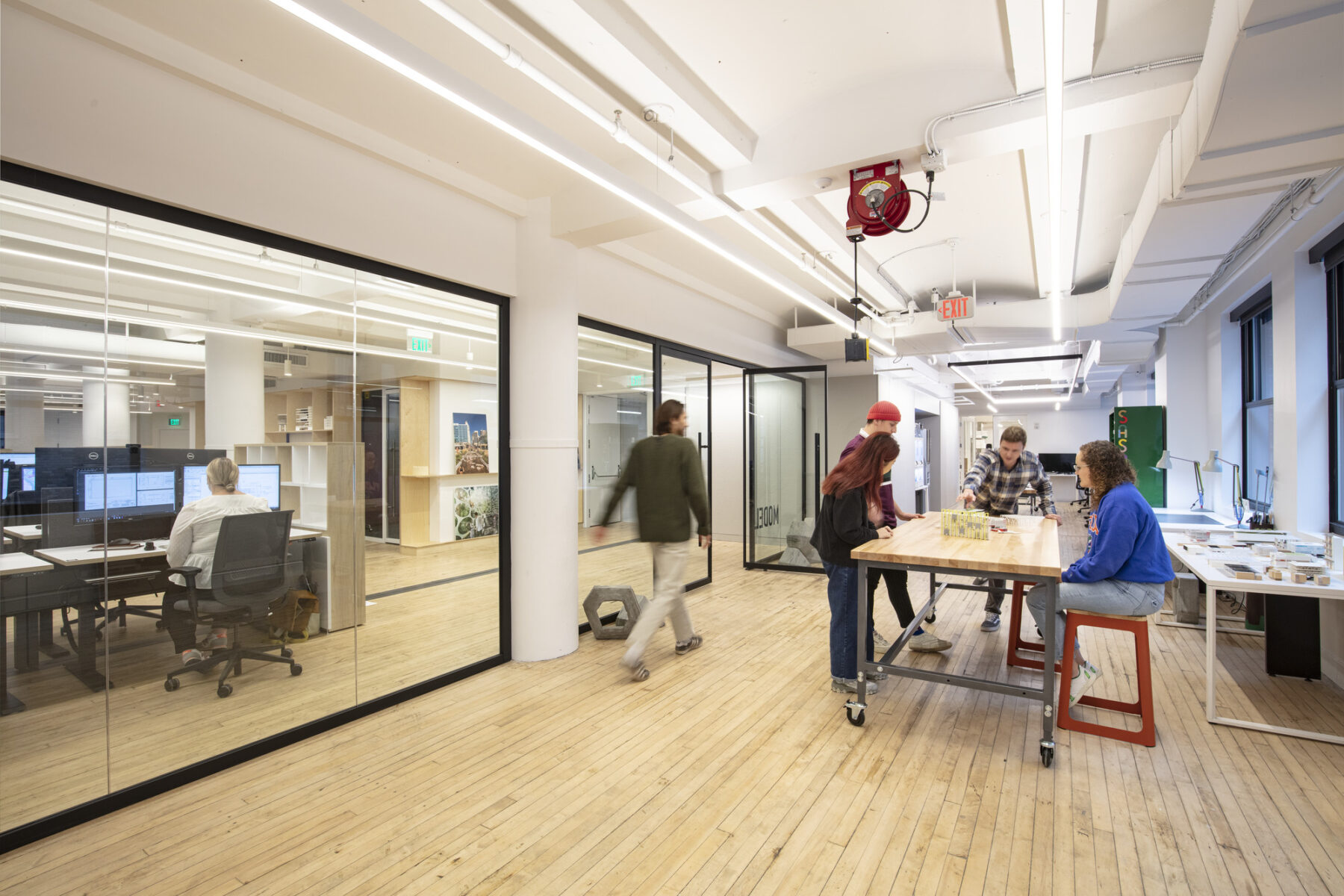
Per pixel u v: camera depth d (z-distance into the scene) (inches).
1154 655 158.2
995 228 194.2
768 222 189.2
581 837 85.8
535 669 154.4
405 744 115.0
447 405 150.0
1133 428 293.6
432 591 146.3
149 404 100.5
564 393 161.9
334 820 90.7
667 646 171.5
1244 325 236.7
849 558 129.8
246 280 112.7
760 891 74.5
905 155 124.0
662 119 122.0
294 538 121.7
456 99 85.8
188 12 90.7
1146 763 103.2
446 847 84.0
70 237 91.3
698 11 101.7
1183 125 110.0
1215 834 83.7
